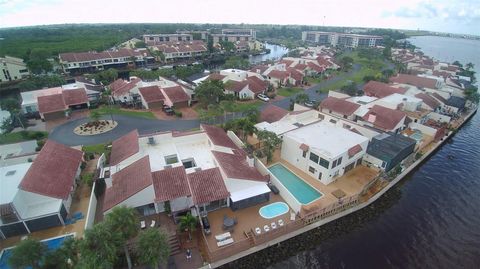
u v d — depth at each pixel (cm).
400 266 3641
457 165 6072
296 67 13238
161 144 5044
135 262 3225
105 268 2614
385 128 6525
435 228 4306
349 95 9275
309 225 4019
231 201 4109
